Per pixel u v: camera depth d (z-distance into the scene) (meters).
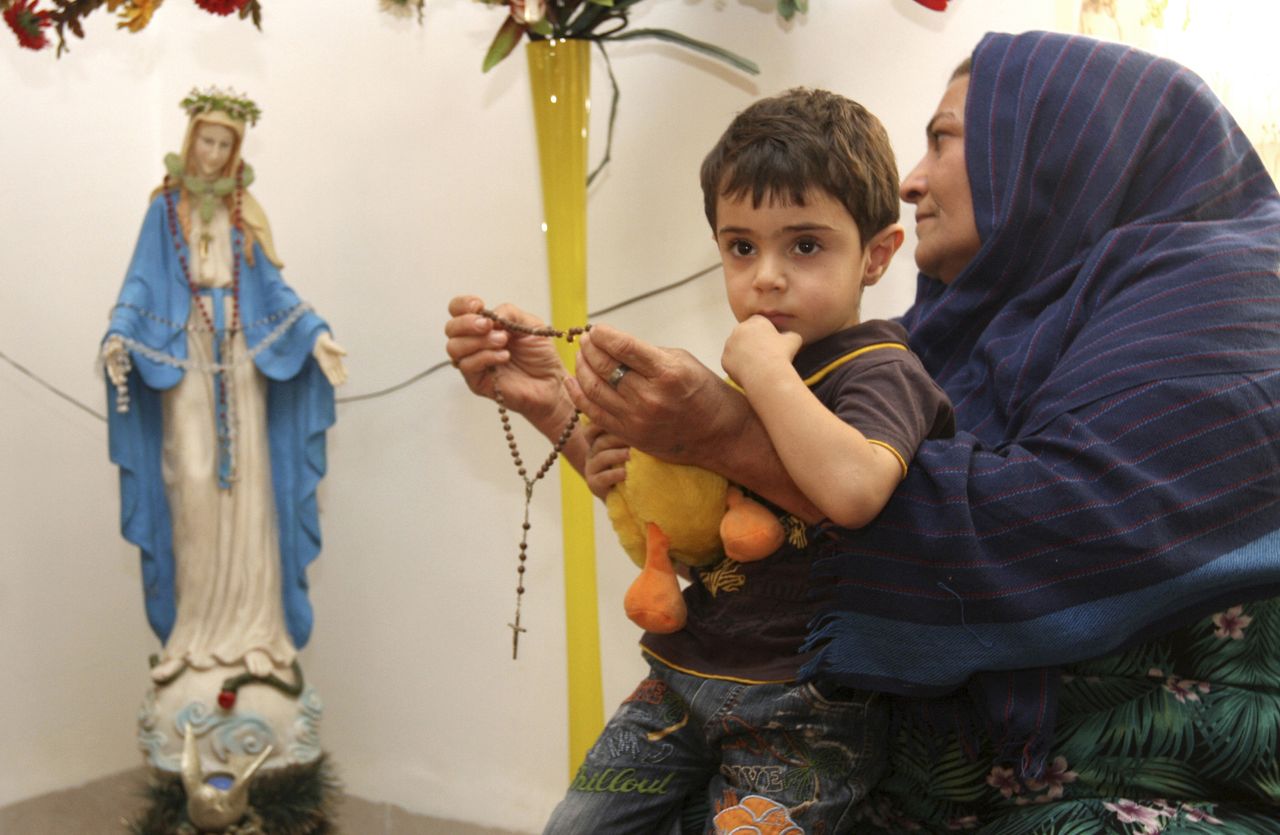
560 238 2.35
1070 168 1.57
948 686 1.27
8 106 3.20
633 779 1.39
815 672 1.25
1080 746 1.34
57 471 3.30
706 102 2.79
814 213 1.26
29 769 3.22
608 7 2.25
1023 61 1.66
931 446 1.32
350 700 3.36
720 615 1.36
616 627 2.93
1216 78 2.32
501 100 3.07
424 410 3.22
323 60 3.32
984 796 1.38
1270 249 1.41
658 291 2.86
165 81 3.55
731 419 1.24
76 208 3.36
